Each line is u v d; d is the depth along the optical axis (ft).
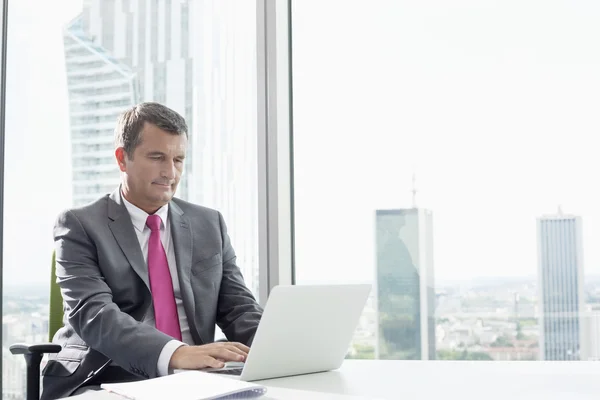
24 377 8.89
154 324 6.67
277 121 8.59
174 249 6.99
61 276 6.51
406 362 5.95
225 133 8.92
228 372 5.19
